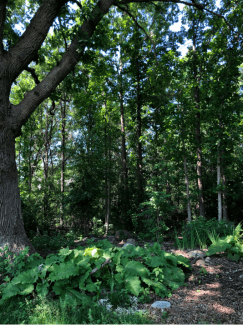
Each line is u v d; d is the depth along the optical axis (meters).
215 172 15.93
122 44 15.29
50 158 22.38
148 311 3.57
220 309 3.62
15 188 5.67
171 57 14.61
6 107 5.65
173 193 18.38
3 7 5.60
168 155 11.91
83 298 3.67
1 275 4.62
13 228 5.39
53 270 3.96
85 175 12.51
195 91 13.98
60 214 14.10
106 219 15.58
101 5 7.20
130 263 4.47
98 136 14.20
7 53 5.76
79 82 9.29
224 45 11.98
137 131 16.67
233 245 6.41
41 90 6.12
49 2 6.08
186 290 4.40
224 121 10.84
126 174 16.81
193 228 7.82
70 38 6.79
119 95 18.02
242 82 14.80
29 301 3.55
